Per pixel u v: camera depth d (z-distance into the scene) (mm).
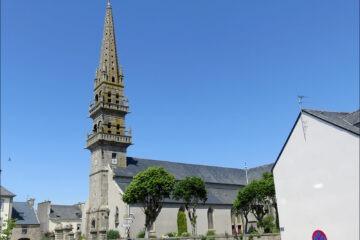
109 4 93188
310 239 32094
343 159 30141
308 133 33375
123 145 79375
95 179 77188
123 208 68625
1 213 86750
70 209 117625
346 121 34469
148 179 59750
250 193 66875
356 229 28703
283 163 35531
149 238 56906
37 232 96000
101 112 79875
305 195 33031
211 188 87750
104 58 86250
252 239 56469
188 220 74000
